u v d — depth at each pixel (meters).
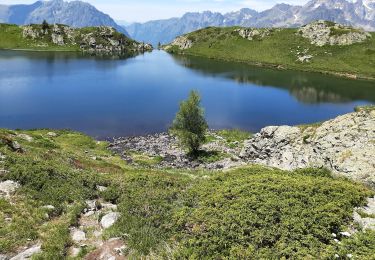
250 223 14.13
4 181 21.00
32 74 147.88
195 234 14.17
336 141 34.84
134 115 91.19
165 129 80.62
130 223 16.53
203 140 62.66
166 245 14.27
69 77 145.50
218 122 88.88
